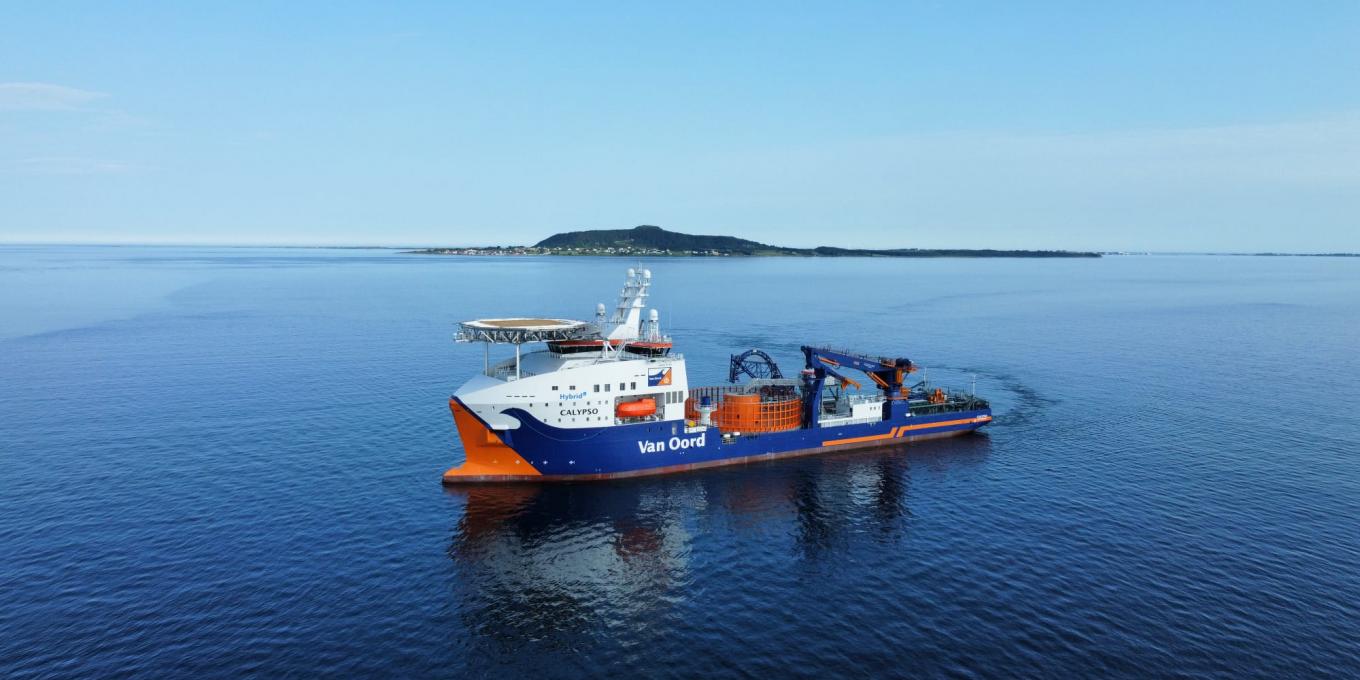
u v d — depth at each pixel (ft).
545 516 185.16
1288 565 156.15
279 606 138.72
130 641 126.00
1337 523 177.37
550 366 213.46
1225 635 130.21
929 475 217.36
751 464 228.22
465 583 150.20
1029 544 168.45
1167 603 141.28
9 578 145.59
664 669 122.72
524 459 204.85
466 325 207.10
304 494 193.57
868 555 164.45
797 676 120.47
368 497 193.06
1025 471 220.02
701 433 219.61
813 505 194.70
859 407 248.52
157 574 148.97
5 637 125.80
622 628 135.33
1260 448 238.68
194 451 225.97
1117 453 235.40
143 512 179.01
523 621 136.98
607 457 209.56
